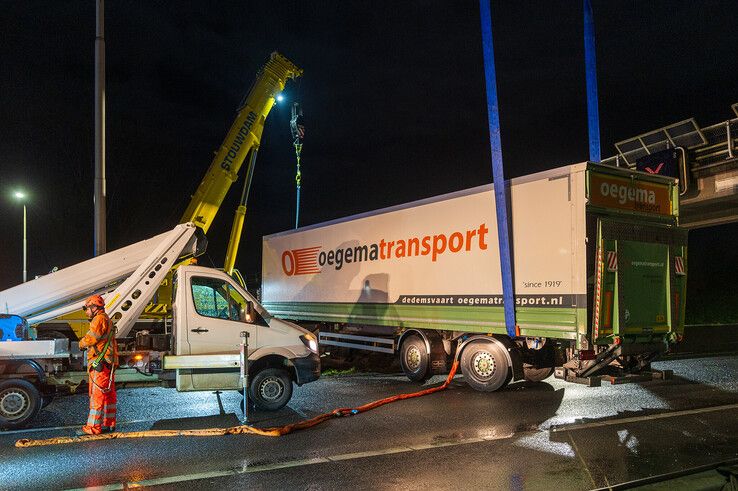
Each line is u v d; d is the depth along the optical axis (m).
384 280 13.18
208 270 8.90
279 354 8.92
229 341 8.77
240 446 6.95
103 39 14.04
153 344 9.15
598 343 8.95
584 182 9.14
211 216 17.64
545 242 9.70
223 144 17.91
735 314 30.23
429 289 11.94
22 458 6.48
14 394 7.80
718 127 19.39
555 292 9.48
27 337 8.41
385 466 6.12
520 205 10.20
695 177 20.55
